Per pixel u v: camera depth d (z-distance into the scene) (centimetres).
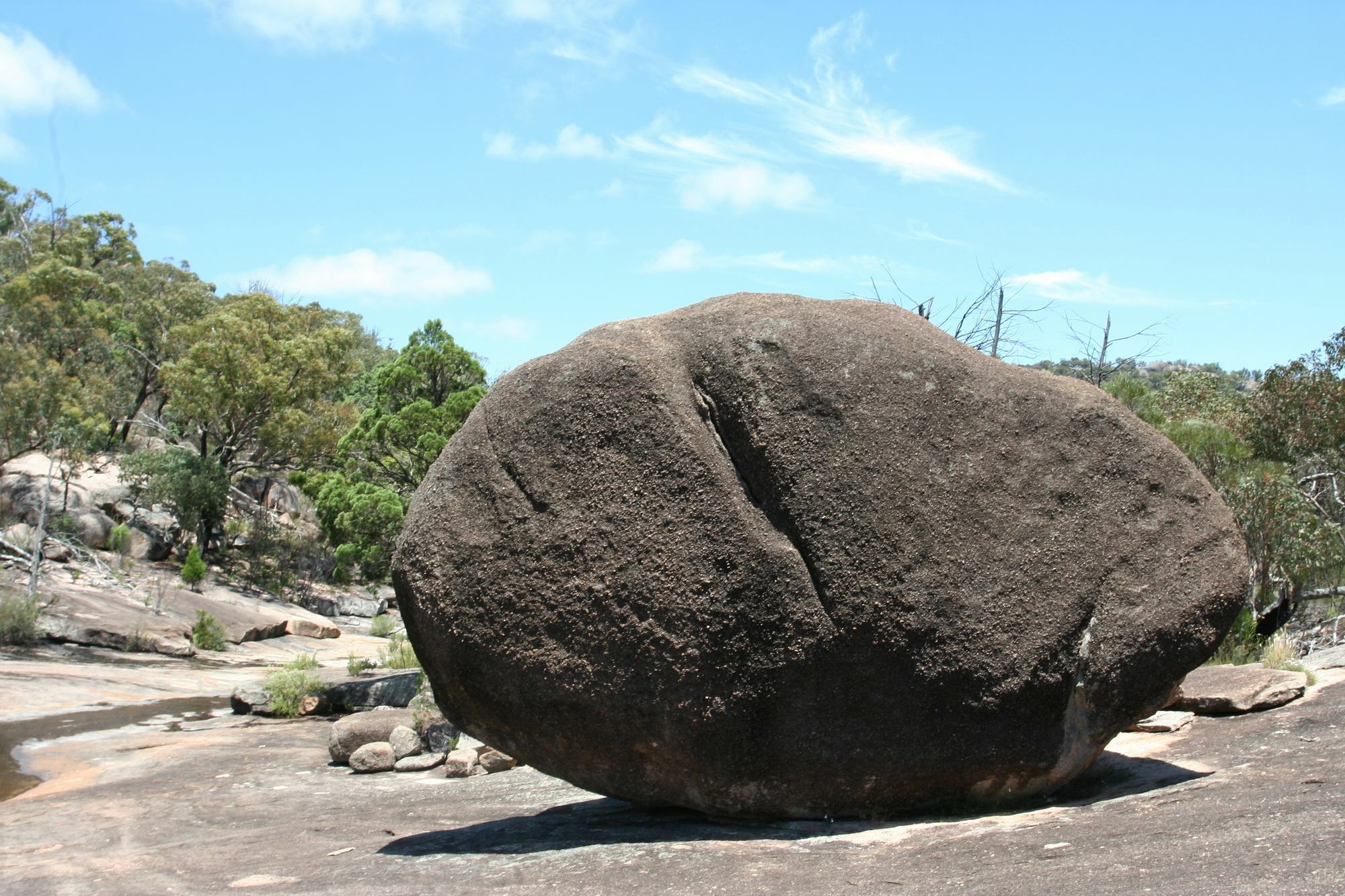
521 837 599
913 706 537
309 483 2197
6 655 2178
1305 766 570
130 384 4081
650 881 468
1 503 3256
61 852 745
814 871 462
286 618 3152
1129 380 1426
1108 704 555
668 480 542
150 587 2962
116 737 1424
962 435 555
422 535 567
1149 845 439
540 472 556
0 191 5494
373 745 1105
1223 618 559
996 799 564
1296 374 1662
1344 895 345
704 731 538
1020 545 548
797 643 528
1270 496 1353
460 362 2061
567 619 543
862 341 561
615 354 561
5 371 3108
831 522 534
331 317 6122
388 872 546
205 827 823
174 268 5766
